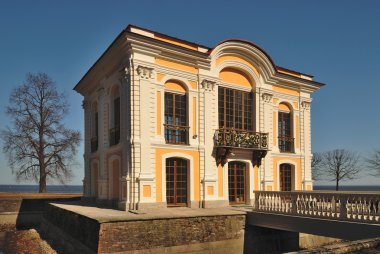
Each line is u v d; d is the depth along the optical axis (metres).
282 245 16.61
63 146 34.62
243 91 20.98
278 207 14.95
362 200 11.90
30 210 24.86
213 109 19.25
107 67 19.92
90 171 24.41
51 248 16.98
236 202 19.86
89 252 12.64
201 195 18.33
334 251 6.86
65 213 17.12
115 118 19.91
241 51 20.47
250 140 19.95
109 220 12.18
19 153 33.28
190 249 13.84
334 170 45.12
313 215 13.47
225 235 14.94
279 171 22.09
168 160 17.78
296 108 23.50
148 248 12.85
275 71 21.69
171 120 18.06
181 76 18.31
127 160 16.73
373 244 7.44
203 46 19.31
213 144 19.02
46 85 35.06
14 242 19.55
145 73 17.02
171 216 13.57
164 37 18.03
